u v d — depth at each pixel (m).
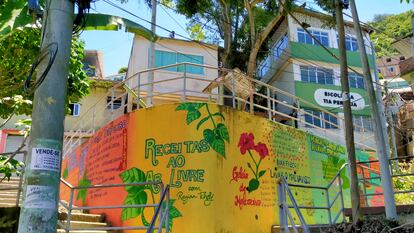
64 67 3.97
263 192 10.23
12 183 11.89
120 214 9.87
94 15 4.95
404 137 30.72
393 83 41.47
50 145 3.67
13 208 6.37
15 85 9.02
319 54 25.27
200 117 9.67
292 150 11.61
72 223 8.84
